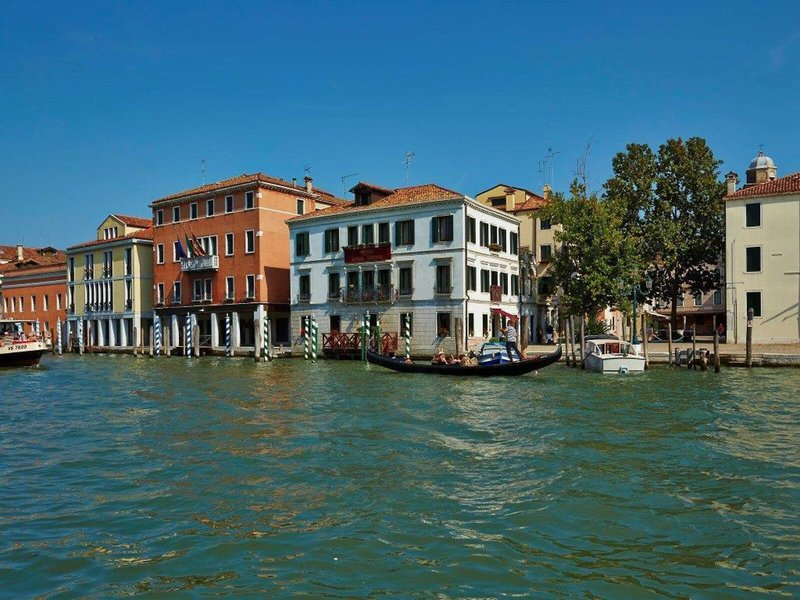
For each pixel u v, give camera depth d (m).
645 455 11.98
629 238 36.41
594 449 12.50
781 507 8.96
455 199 36.12
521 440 13.43
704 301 56.47
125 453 12.81
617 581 6.68
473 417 16.42
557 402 19.02
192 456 12.35
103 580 6.84
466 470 10.96
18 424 16.80
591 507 8.93
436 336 36.72
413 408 18.12
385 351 37.09
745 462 11.44
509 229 42.62
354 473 10.84
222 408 18.70
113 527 8.45
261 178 45.41
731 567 7.02
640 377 25.69
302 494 9.72
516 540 7.77
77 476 11.08
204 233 48.47
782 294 35.00
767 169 46.34
